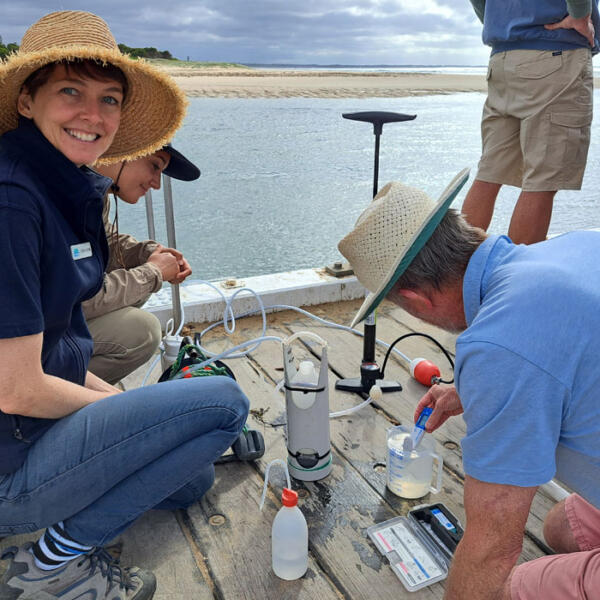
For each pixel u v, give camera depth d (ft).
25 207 3.89
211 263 14.58
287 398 6.41
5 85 4.12
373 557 5.62
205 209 19.70
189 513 6.17
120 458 4.59
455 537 5.57
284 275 11.73
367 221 4.23
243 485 6.60
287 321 10.68
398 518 6.00
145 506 4.89
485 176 11.02
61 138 4.25
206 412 4.87
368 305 4.17
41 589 4.72
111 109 4.46
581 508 5.21
